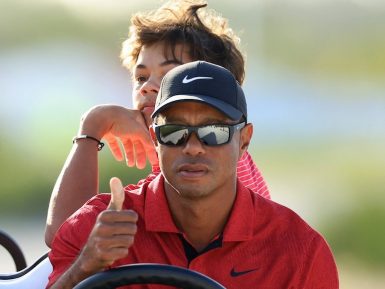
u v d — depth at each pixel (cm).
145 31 1538
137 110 1562
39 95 7162
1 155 5747
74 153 1541
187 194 1233
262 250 1282
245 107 1275
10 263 3466
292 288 1276
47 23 10169
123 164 4928
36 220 4884
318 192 4803
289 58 8975
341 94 7825
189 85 1241
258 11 8644
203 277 1115
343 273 3725
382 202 4319
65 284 1169
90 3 10619
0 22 10225
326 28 9544
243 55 1612
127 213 1128
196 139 1221
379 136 6419
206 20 1584
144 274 1119
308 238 1296
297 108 7125
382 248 3969
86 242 1181
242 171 1568
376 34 9475
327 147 6100
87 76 8000
